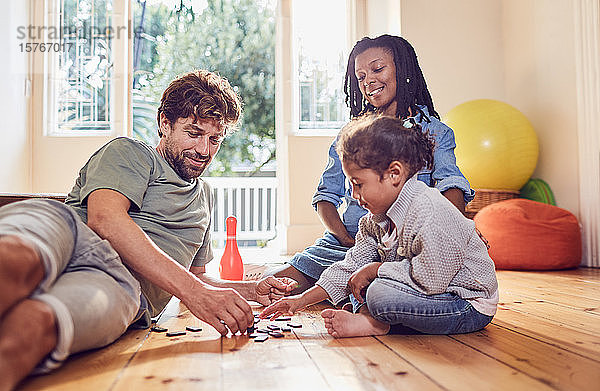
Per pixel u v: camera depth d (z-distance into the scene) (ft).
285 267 6.14
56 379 3.00
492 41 13.50
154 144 20.59
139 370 3.21
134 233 3.92
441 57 13.29
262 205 19.90
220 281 5.43
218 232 19.45
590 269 10.30
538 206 10.67
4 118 12.07
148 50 22.38
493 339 4.13
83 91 13.60
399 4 13.19
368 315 4.33
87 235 3.64
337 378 3.07
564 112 11.74
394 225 4.44
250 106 23.94
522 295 6.73
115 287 3.59
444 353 3.67
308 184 13.62
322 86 14.15
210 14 23.06
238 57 23.48
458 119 11.63
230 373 3.16
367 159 4.16
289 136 13.61
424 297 4.18
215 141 4.79
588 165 11.03
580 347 3.84
